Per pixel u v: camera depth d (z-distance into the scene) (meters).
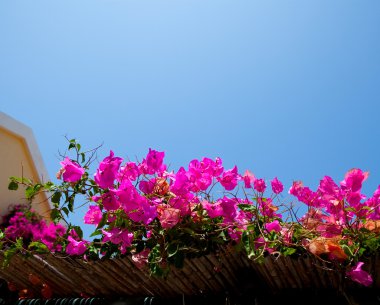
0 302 2.47
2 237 2.30
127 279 2.09
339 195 1.79
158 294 2.13
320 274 1.74
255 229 1.71
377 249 1.64
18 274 2.43
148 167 1.95
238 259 1.87
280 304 1.84
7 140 4.82
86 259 2.03
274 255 1.74
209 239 1.80
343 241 1.70
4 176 4.57
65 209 1.97
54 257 2.15
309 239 1.71
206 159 2.01
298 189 2.00
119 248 1.95
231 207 1.81
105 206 1.75
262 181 2.01
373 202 1.82
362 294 1.71
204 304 2.00
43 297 2.49
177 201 1.82
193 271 1.91
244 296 1.89
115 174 1.76
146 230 1.84
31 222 3.77
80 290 2.33
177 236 1.78
